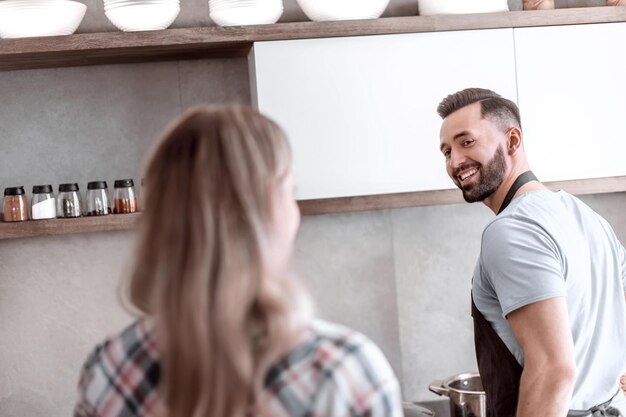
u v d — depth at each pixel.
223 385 0.80
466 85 2.46
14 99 2.59
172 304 0.82
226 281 0.80
